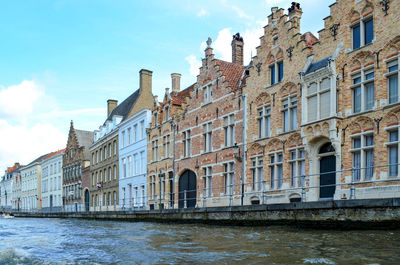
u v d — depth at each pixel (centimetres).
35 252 1227
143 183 3900
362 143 1744
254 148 2420
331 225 1456
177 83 4003
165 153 3497
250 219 1836
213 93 2847
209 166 2834
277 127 2252
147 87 4756
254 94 2448
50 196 7200
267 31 2386
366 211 1344
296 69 2150
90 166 5519
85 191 5672
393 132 1644
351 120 1798
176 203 3212
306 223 1551
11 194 9844
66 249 1286
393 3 1662
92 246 1345
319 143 1958
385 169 1642
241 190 2480
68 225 2816
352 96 1830
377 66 1709
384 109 1664
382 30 1702
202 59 3012
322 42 1994
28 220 4188
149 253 1124
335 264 847
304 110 2000
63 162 6650
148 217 2833
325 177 1942
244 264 890
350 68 1833
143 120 3997
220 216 2047
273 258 943
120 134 4562
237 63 3122
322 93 1917
